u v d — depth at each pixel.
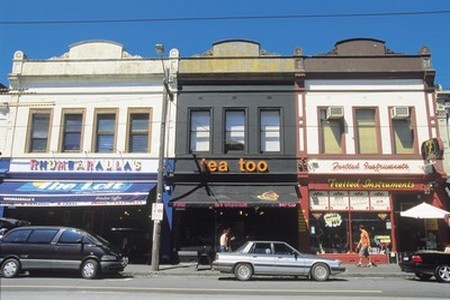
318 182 21.31
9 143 22.56
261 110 22.44
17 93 23.16
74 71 23.12
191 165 21.73
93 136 22.45
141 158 22.02
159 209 18.22
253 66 22.73
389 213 21.03
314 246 20.88
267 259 15.60
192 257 20.97
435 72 22.14
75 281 14.02
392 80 22.33
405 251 20.91
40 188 20.92
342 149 21.69
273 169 21.52
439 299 10.77
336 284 14.07
